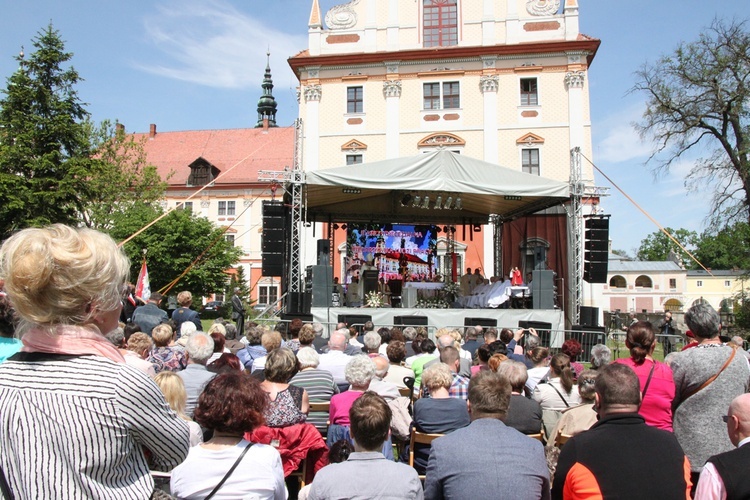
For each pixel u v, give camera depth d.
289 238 16.89
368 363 4.68
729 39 21.81
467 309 14.82
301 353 5.34
